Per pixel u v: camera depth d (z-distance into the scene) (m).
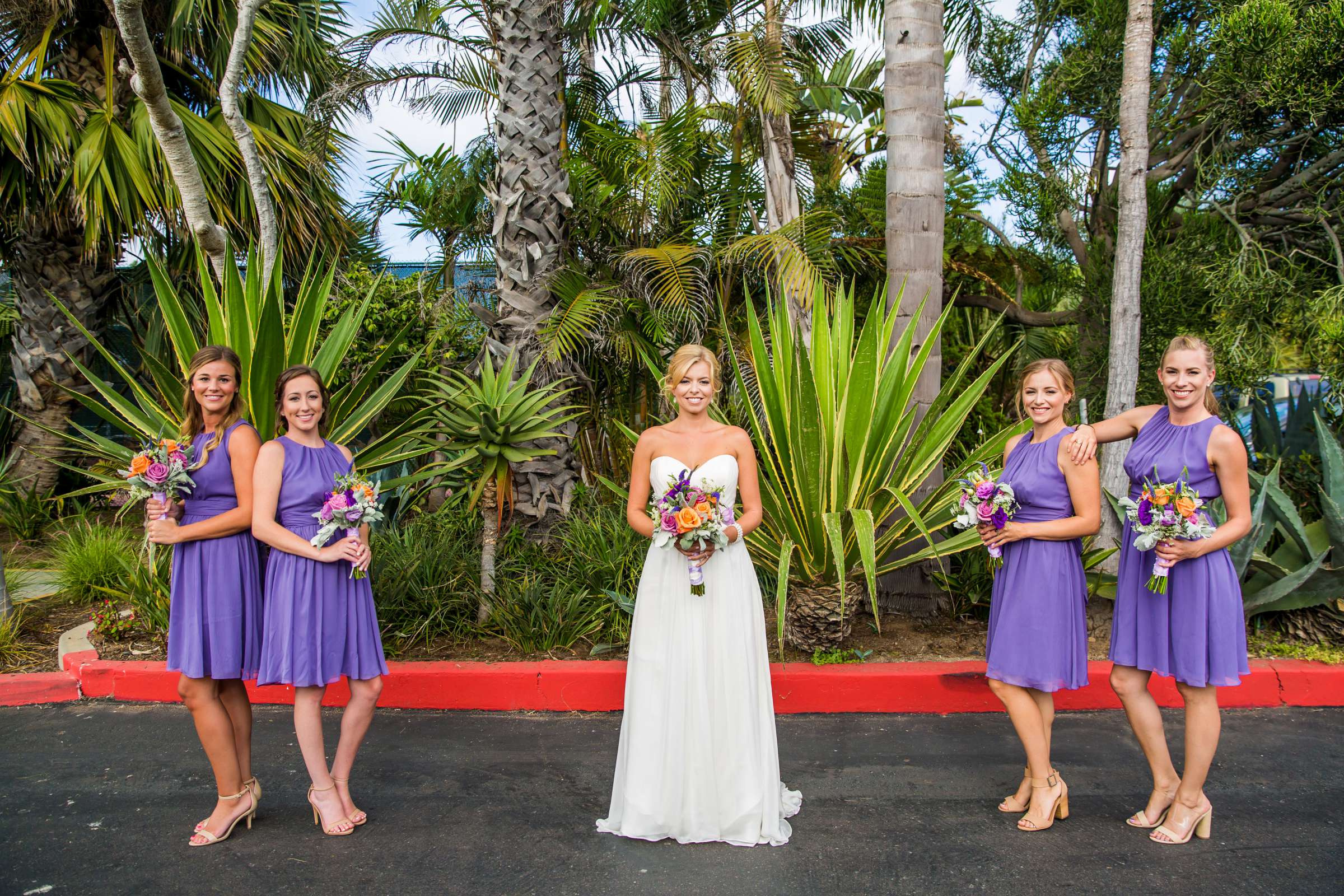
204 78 8.48
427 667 4.50
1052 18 6.91
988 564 5.27
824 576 4.58
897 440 4.45
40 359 8.10
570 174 7.55
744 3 7.45
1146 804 3.38
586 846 3.08
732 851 3.05
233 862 2.96
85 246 7.26
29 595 5.82
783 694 4.41
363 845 3.08
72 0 7.54
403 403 6.87
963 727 4.19
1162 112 6.61
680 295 6.37
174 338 4.81
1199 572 2.99
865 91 8.77
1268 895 2.73
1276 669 4.42
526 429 5.02
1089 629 4.99
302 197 8.36
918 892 2.77
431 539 5.68
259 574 3.16
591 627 4.92
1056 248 7.37
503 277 6.43
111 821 3.25
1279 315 5.78
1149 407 3.33
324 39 8.80
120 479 4.80
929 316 5.34
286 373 3.21
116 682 4.48
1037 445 3.28
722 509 3.09
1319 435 5.19
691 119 7.31
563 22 7.09
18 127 6.90
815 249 6.60
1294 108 5.30
